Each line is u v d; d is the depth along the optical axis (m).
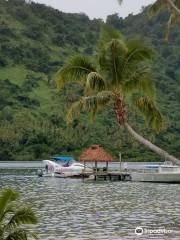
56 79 33.28
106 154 104.31
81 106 31.75
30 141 179.38
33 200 63.75
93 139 171.75
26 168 153.88
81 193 73.69
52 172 115.00
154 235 38.97
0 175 121.12
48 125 185.25
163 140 166.00
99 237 37.91
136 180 97.56
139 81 32.19
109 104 31.72
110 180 101.31
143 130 160.88
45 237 37.69
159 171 94.50
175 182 92.50
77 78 33.28
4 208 23.73
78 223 44.28
